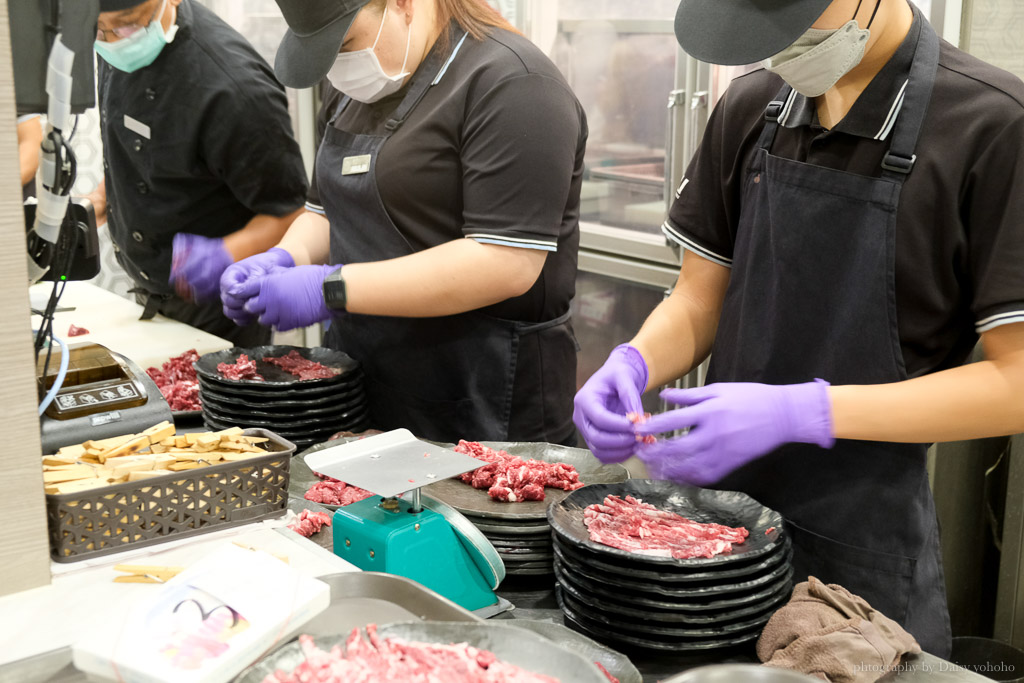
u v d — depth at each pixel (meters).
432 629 0.95
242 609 0.97
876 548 1.48
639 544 1.23
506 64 1.83
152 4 2.28
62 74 1.08
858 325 1.44
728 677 0.93
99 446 1.34
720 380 1.65
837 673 1.08
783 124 1.52
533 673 0.90
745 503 1.37
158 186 2.74
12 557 1.09
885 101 1.39
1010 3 2.20
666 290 3.16
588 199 3.50
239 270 2.16
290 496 1.53
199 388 2.02
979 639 2.27
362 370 2.17
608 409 1.61
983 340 1.36
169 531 1.22
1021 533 2.34
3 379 1.05
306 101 4.04
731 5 1.26
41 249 1.21
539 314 2.09
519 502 1.46
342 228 2.12
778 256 1.51
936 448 2.37
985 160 1.32
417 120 1.92
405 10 1.84
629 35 3.17
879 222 1.40
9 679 0.93
